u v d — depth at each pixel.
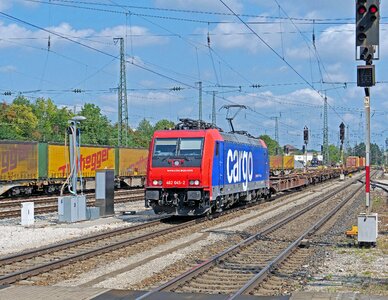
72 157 25.05
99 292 10.77
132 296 10.44
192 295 10.48
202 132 24.78
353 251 16.22
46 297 10.42
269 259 15.35
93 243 17.97
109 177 27.23
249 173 31.70
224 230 21.80
